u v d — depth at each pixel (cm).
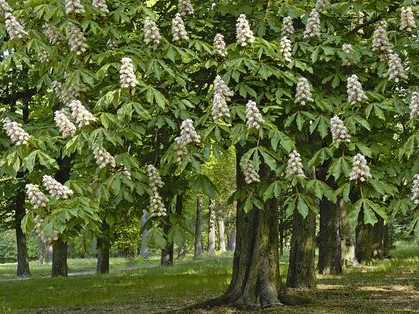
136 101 583
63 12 608
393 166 614
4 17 629
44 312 1041
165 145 726
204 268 2059
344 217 1798
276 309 873
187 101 635
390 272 1566
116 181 571
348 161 552
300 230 1272
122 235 3083
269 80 673
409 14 633
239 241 929
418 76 625
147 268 2411
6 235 5456
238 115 601
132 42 662
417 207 527
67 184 557
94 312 1013
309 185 559
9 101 1331
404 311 890
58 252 2109
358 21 738
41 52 621
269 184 608
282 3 720
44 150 582
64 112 619
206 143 570
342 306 925
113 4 694
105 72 600
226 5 749
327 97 661
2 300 1260
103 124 553
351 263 1791
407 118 645
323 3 677
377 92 618
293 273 1262
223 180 3206
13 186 1470
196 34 729
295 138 680
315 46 673
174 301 1109
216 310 887
